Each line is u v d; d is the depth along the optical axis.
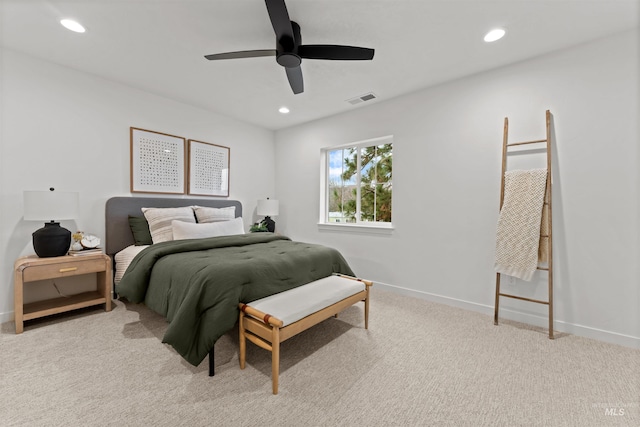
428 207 2.98
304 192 4.28
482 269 2.64
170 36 2.10
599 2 1.69
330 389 1.50
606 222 2.06
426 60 2.41
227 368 1.69
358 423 1.27
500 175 2.52
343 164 4.03
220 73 2.69
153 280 2.08
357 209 3.85
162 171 3.29
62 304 2.37
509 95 2.46
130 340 2.00
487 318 2.50
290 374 1.64
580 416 1.32
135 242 2.98
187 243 2.38
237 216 4.09
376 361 1.78
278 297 1.86
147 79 2.84
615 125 2.02
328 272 2.50
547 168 2.21
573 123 2.18
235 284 1.72
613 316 2.05
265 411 1.33
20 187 2.37
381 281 3.39
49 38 2.14
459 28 1.97
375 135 3.42
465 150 2.72
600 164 2.08
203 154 3.69
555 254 2.25
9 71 2.30
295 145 4.39
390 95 3.17
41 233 2.23
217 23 1.94
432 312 2.64
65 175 2.61
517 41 2.12
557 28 1.95
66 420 1.25
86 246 2.53
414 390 1.50
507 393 1.48
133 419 1.27
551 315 2.14
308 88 3.00
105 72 2.70
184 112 3.49
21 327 2.10
